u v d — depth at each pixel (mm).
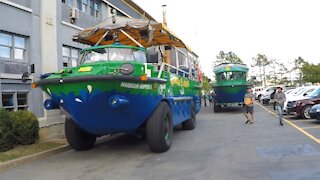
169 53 14344
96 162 9883
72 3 18109
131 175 8172
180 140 13219
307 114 19469
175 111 12961
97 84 9039
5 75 13000
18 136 12000
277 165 8359
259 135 13703
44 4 15320
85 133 11672
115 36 12094
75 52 18156
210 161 9180
